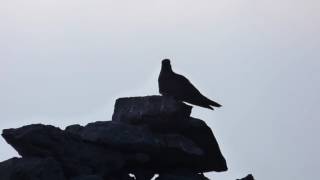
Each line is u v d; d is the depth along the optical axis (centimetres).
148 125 1895
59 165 1692
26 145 1706
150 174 1911
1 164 1672
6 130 1719
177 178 1888
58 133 1750
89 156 1775
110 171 1803
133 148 1825
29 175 1634
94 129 1819
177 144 1880
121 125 1833
